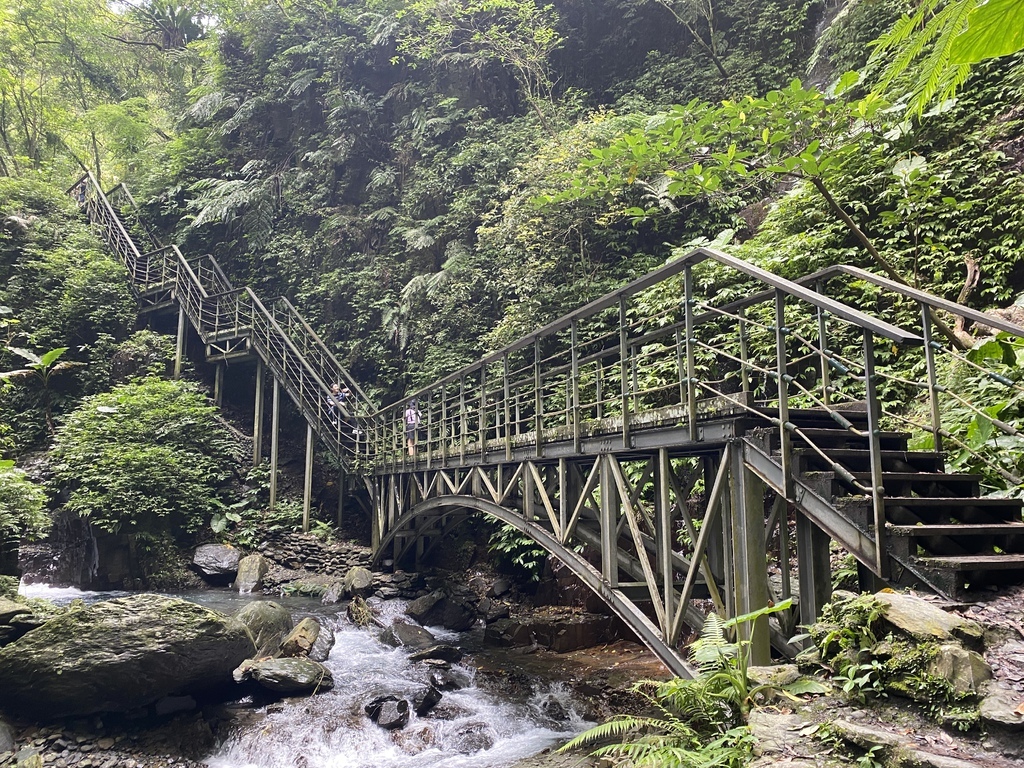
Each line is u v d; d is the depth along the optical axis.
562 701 7.19
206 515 13.89
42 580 12.59
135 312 17.44
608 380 10.62
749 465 4.11
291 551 13.51
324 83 18.98
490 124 16.06
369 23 19.02
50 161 23.53
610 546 5.48
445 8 16.67
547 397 11.06
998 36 1.04
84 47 23.53
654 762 2.59
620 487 5.34
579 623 9.09
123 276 17.69
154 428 13.84
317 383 15.05
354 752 6.34
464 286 13.96
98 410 13.37
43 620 7.02
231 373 17.98
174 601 7.10
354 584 11.70
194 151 20.50
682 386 4.79
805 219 8.64
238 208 19.03
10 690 6.29
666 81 14.75
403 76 18.56
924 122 8.31
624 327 5.28
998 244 7.31
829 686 2.77
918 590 3.21
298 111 19.61
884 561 3.22
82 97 24.31
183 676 6.75
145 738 6.45
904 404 6.59
